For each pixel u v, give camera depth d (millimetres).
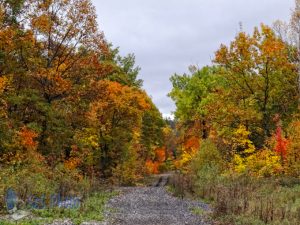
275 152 32531
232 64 38719
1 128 27250
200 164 36656
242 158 34938
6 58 29812
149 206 24625
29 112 31797
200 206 24625
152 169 74438
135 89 53812
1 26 28734
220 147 37969
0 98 27141
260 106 38969
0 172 22781
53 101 32812
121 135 47594
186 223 18391
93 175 39219
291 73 39438
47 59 32531
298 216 17688
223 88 41062
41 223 16453
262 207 18500
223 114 37625
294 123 33844
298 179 28625
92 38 33031
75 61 33062
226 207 19875
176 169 63844
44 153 32281
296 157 31109
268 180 29016
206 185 29688
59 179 27922
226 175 31453
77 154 35625
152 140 70812
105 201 25812
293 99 39250
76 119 34125
